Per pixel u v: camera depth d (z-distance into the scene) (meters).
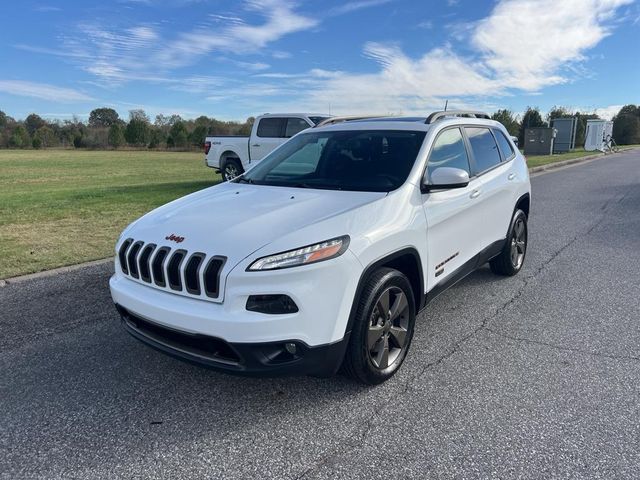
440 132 4.24
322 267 2.87
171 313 2.95
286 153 4.62
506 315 4.66
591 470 2.55
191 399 3.29
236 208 3.45
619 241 7.46
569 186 14.55
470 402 3.21
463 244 4.40
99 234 7.84
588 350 3.91
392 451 2.73
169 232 3.20
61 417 3.09
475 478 2.51
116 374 3.61
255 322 2.75
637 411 3.07
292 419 3.05
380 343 3.37
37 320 4.54
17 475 2.58
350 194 3.55
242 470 2.61
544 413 3.06
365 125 4.47
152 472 2.60
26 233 7.90
